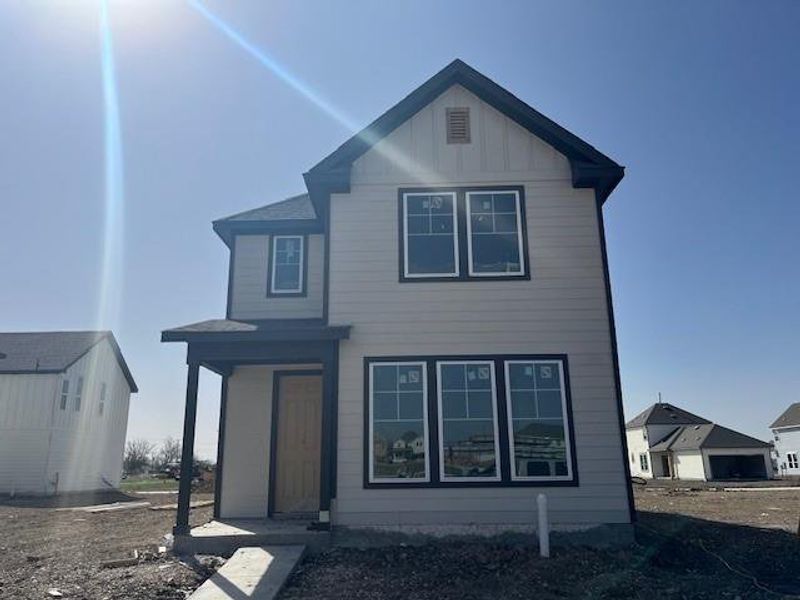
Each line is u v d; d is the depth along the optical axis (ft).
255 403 39.52
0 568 29.30
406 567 26.68
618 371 32.12
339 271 33.91
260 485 38.34
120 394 104.37
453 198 34.96
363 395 32.09
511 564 26.96
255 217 42.16
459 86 36.68
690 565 27.84
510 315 33.09
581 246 34.01
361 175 35.32
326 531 30.12
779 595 23.03
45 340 93.76
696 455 158.20
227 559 28.40
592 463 31.04
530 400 31.91
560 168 35.24
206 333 32.32
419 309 33.27
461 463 31.17
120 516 53.26
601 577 25.14
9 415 82.74
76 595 23.29
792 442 164.76
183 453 31.37
